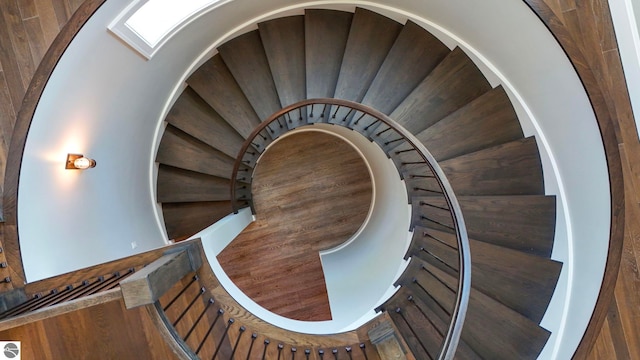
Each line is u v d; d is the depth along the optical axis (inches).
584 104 72.6
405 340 93.5
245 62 121.3
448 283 97.4
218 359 81.7
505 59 90.3
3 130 70.9
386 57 110.3
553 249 89.4
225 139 125.0
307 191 159.8
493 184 95.7
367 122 112.4
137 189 111.4
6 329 60.7
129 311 69.7
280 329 86.7
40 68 72.1
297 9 118.0
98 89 83.6
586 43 71.7
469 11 90.0
